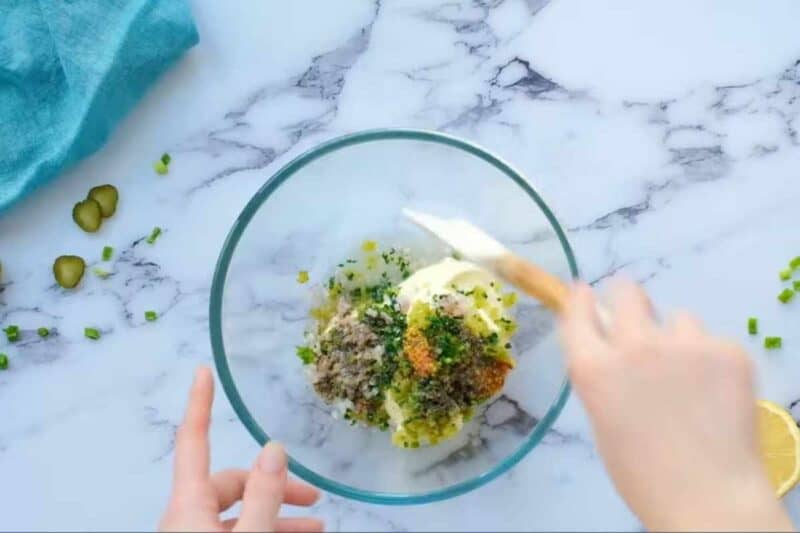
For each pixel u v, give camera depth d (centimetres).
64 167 110
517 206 106
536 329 104
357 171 108
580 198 111
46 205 112
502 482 107
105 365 110
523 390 104
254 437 100
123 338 111
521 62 113
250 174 113
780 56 112
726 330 109
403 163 107
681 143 111
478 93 113
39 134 110
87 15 108
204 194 112
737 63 112
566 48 113
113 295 111
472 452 105
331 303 108
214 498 83
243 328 108
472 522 107
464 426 104
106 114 109
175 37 110
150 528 108
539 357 104
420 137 103
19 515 109
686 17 113
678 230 110
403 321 100
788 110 112
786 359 108
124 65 108
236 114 113
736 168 111
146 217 112
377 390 100
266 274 108
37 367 110
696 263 110
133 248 112
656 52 112
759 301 109
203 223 112
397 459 105
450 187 107
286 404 107
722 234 110
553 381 104
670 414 71
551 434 107
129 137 113
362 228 108
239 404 100
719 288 110
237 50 113
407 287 102
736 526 69
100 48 108
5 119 109
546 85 112
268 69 113
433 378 98
